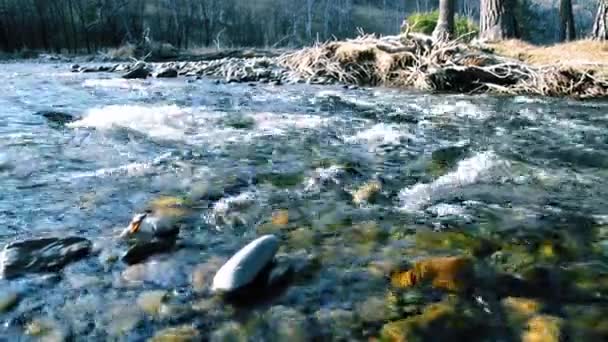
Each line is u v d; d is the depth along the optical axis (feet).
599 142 17.13
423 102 27.20
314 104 25.89
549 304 6.99
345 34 191.21
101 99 26.58
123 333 6.34
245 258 7.64
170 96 28.25
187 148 15.99
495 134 18.62
